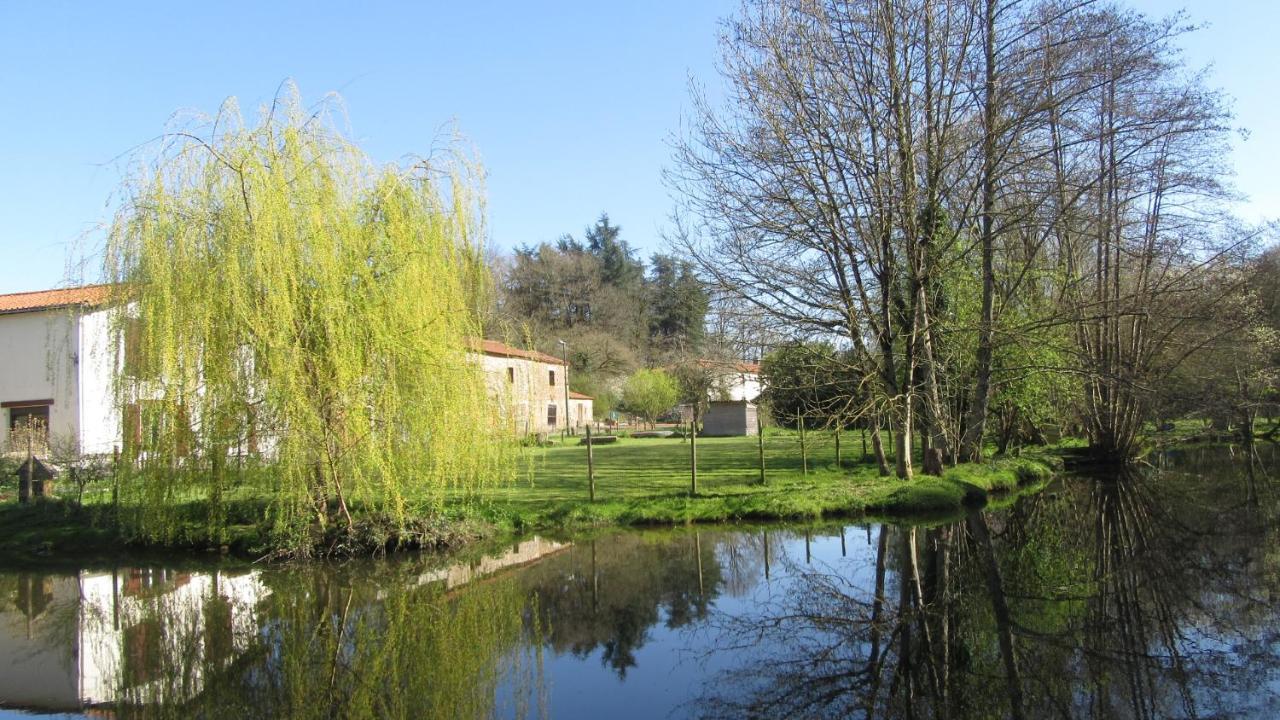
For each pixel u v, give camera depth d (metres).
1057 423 27.00
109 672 7.77
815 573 11.15
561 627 8.88
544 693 6.87
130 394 11.87
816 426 23.88
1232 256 20.86
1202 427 33.94
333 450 12.09
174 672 7.72
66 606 10.46
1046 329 18.83
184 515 13.38
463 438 12.58
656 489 18.69
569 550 13.17
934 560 11.75
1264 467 23.39
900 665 7.31
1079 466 24.22
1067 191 18.06
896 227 17.42
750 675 7.20
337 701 6.81
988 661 7.29
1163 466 24.31
